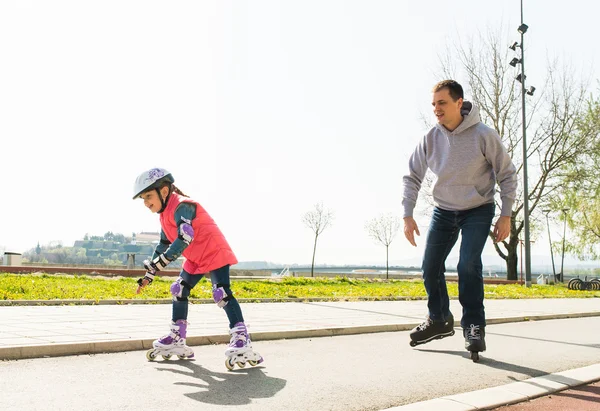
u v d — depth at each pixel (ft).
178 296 14.75
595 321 32.01
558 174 95.25
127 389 11.66
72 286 39.83
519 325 28.27
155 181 13.84
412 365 15.62
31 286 37.60
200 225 14.02
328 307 32.89
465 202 16.44
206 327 20.84
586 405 11.75
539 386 13.20
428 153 17.16
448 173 16.51
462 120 16.39
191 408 10.39
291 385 12.62
